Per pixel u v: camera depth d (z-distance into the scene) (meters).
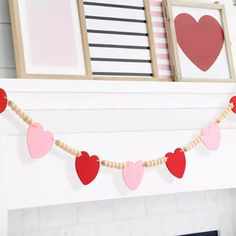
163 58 1.65
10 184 1.22
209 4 1.77
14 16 1.36
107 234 1.70
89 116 1.34
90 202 1.68
